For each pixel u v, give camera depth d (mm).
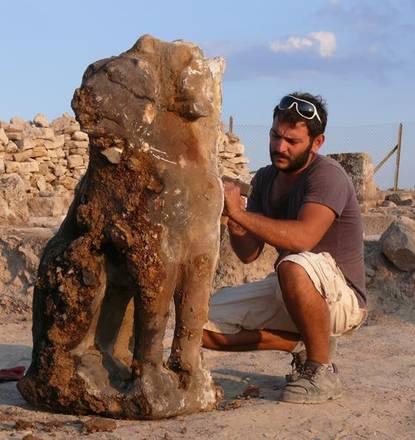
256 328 4344
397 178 21516
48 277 3756
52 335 3699
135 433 3465
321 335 4012
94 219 3676
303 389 3996
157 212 3617
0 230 8391
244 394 4219
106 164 3637
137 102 3580
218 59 3871
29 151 17297
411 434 3615
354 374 4727
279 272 3996
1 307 7676
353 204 4270
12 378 4484
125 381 3717
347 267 4242
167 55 3658
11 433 3424
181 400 3709
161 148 3637
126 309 3887
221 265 7285
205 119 3748
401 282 6984
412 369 4887
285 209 4434
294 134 4211
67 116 18750
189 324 3756
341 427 3664
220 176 4066
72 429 3518
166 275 3615
